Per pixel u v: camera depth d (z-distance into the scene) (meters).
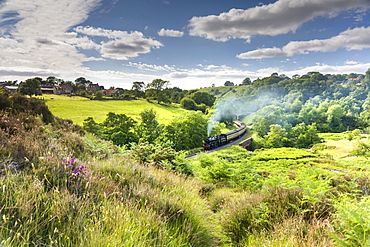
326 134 88.19
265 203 5.10
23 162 4.21
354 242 3.13
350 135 69.69
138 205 3.94
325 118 111.75
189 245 3.38
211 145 53.56
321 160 37.66
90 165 5.23
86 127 41.62
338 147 57.53
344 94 176.88
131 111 96.69
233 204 5.87
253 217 4.86
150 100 141.38
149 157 11.55
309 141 72.06
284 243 3.50
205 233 4.07
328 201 4.89
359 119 105.38
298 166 32.22
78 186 3.72
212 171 12.14
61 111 79.88
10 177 3.41
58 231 2.51
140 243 2.76
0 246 2.08
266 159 41.12
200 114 63.41
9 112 9.10
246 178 11.59
